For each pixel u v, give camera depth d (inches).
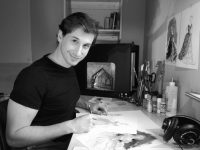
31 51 92.7
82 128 32.1
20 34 90.4
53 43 93.0
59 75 35.5
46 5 91.1
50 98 34.6
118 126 36.0
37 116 35.3
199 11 35.1
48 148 34.5
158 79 56.4
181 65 42.3
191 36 38.0
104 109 44.9
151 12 70.6
